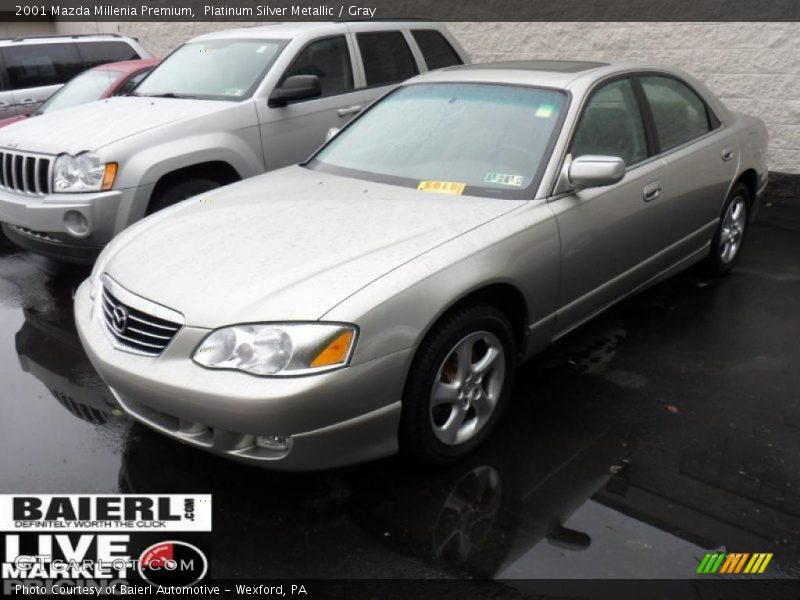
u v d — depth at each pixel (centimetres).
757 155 537
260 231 335
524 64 450
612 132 407
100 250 505
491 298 339
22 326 490
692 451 338
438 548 281
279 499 311
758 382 396
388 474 324
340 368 272
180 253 324
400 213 344
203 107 558
